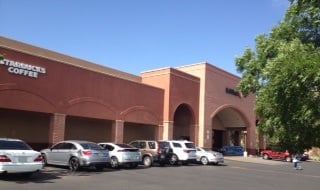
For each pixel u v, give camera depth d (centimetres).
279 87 566
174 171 2266
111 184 1518
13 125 2694
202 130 4056
